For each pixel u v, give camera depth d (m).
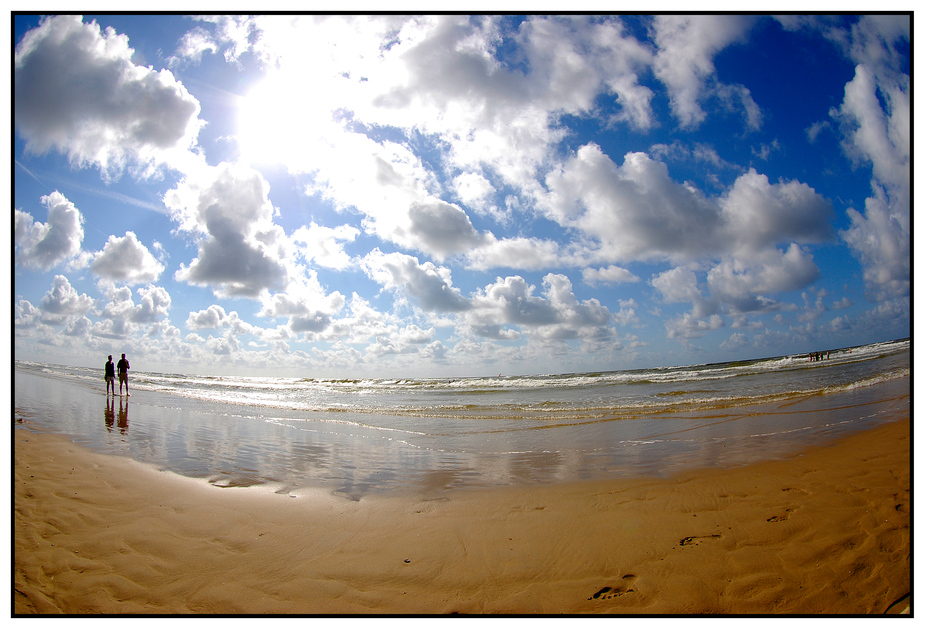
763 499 4.34
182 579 3.09
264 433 9.51
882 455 5.57
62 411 11.70
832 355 41.53
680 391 19.06
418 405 17.09
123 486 5.09
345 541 3.68
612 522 3.96
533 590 2.92
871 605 2.64
